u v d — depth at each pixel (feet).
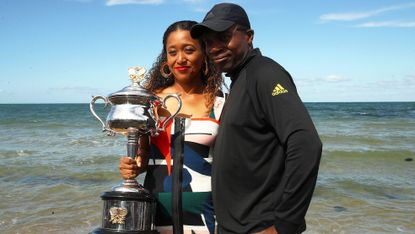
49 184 29.04
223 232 8.00
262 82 7.43
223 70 8.29
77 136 64.75
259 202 7.69
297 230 7.13
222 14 7.99
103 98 9.36
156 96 9.23
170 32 9.53
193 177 9.03
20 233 18.78
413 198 26.04
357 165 38.88
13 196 25.61
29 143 54.75
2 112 194.59
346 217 21.50
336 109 237.45
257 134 7.63
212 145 9.18
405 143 56.80
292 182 6.92
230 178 7.82
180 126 9.16
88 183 29.60
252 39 8.34
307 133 6.88
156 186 9.16
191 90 9.83
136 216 8.64
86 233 18.79
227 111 7.90
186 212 9.00
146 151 9.49
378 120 113.09
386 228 19.83
